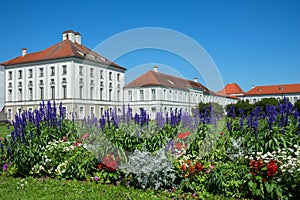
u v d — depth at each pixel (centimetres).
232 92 8919
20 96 4919
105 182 583
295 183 450
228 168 522
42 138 654
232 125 703
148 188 541
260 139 560
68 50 4378
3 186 575
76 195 506
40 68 4656
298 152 490
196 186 524
